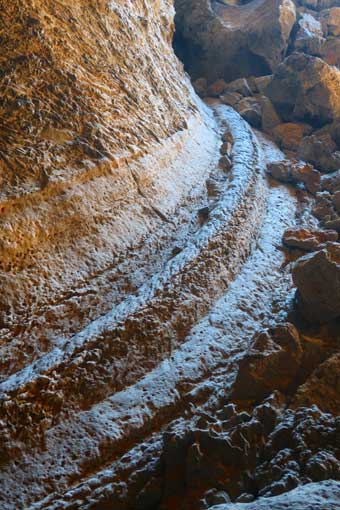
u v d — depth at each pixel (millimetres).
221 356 4297
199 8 10883
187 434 3119
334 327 4383
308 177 7457
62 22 5664
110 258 4664
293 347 3982
